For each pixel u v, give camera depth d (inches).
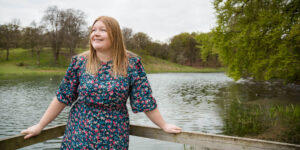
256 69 369.7
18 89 725.9
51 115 59.7
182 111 405.4
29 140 58.4
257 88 773.9
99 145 56.5
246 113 365.4
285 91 669.3
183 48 3063.5
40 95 600.7
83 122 57.2
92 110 57.4
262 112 364.5
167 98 577.6
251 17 379.9
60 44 1835.6
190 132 61.2
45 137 62.9
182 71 2362.2
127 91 59.2
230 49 386.6
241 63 387.9
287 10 346.6
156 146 220.2
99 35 58.0
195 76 1598.2
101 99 56.6
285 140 229.0
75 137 57.7
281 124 287.1
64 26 1795.0
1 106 448.8
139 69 61.7
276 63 342.0
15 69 1638.8
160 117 61.9
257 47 358.9
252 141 55.7
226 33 384.5
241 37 350.6
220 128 285.9
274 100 499.8
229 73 405.4
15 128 295.9
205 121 326.3
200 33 439.8
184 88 827.4
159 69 2331.4
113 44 59.3
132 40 2385.6
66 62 1925.4
